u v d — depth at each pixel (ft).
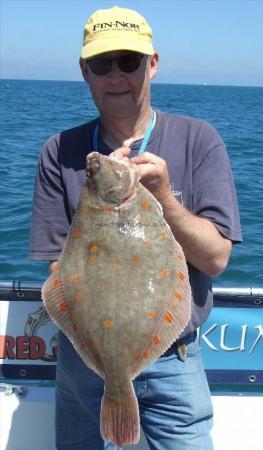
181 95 165.27
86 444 4.37
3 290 4.91
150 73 4.11
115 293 3.41
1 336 5.00
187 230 3.66
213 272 3.92
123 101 3.94
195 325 4.05
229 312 4.87
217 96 173.58
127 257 3.43
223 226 3.87
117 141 4.14
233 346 4.93
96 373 3.73
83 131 4.28
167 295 3.42
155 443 4.15
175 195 4.00
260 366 4.96
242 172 22.63
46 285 3.55
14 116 54.75
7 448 5.03
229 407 4.98
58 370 4.35
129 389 3.42
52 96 127.13
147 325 3.39
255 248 12.14
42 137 35.53
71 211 4.20
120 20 3.88
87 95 139.03
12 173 20.84
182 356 4.03
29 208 15.07
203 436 4.09
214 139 4.07
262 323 4.89
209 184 3.95
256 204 16.30
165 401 4.06
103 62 3.89
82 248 3.50
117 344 3.40
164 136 4.08
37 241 4.32
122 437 3.41
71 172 4.20
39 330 4.98
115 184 3.43
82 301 3.44
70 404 4.33
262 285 10.39
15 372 5.06
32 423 5.02
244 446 4.93
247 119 60.80
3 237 12.59
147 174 3.44
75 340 3.51
